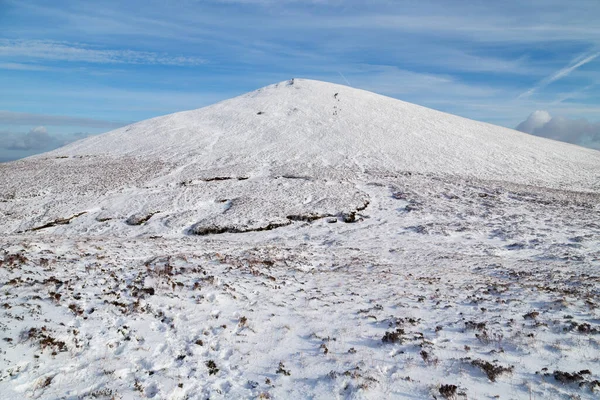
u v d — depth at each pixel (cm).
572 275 1549
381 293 1181
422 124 6912
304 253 1939
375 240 2483
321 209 3144
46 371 577
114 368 612
